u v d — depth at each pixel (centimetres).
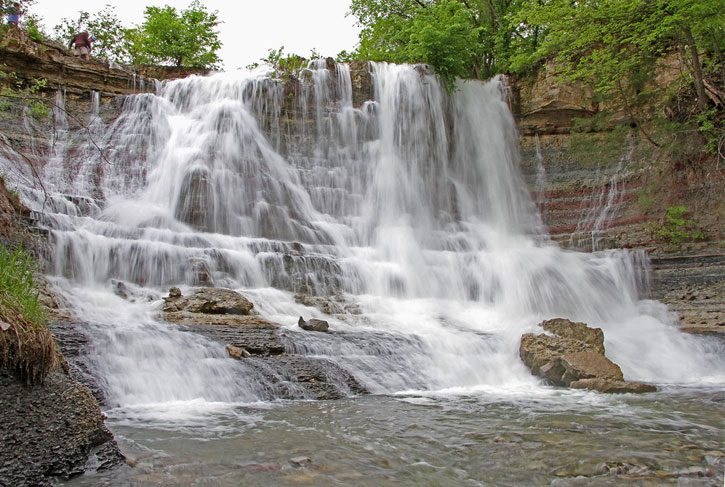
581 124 2048
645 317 1575
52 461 381
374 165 2062
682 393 866
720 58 1795
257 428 551
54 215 1275
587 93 2169
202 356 787
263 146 1955
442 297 1606
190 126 1898
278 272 1402
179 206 1686
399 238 1850
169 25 2502
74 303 1018
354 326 1152
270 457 445
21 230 1118
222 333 884
